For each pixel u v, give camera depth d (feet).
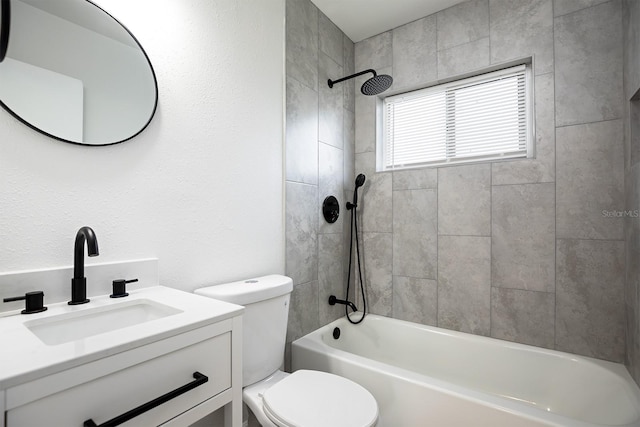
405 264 7.09
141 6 3.66
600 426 3.44
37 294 2.62
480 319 6.21
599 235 5.19
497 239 6.06
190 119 4.14
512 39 5.98
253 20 5.11
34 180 2.83
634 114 4.63
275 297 4.38
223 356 2.70
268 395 3.73
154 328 2.28
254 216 5.06
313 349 5.50
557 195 5.53
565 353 5.38
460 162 6.75
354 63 7.91
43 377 1.69
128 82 3.48
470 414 3.96
